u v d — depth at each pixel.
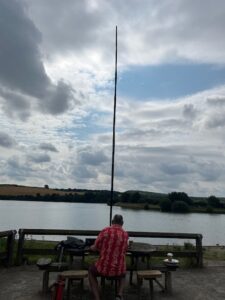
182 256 10.62
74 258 9.99
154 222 44.50
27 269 9.88
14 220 41.12
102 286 7.87
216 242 25.31
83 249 8.20
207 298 7.71
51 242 14.18
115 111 11.72
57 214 57.97
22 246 10.40
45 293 7.78
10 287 8.20
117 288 7.06
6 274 9.34
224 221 52.19
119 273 6.84
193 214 68.44
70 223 39.25
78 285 8.45
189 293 8.04
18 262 10.33
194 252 10.70
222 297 7.79
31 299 7.40
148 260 8.24
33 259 10.98
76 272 7.41
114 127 11.59
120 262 6.86
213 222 48.69
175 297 7.75
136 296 7.73
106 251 6.86
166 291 8.05
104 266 6.80
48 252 10.38
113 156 11.38
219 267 10.72
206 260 11.91
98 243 6.95
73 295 7.71
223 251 14.16
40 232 10.49
